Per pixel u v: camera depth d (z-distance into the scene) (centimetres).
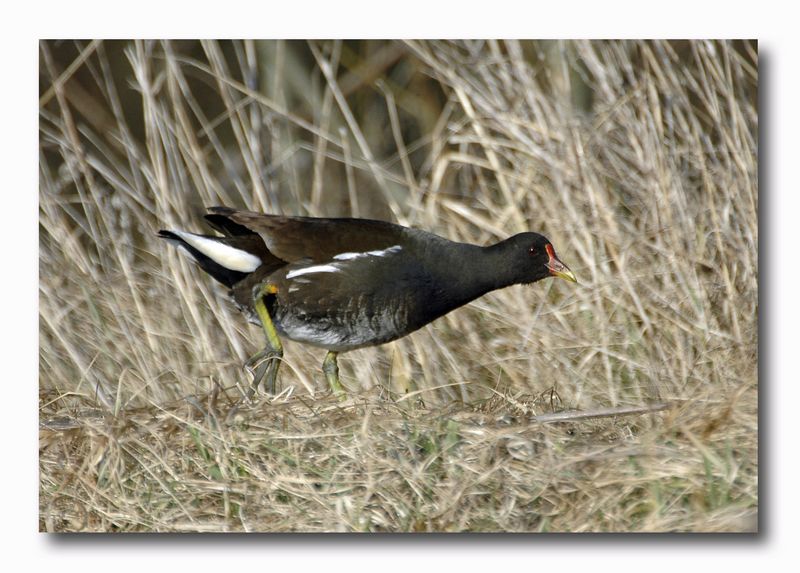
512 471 807
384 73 1814
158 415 886
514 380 1083
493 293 1169
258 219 976
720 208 1098
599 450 818
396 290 975
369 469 809
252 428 863
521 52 1249
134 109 1650
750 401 849
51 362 1084
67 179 1262
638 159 1129
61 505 845
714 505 761
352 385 1137
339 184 1650
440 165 1234
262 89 1719
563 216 1157
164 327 1141
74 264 1167
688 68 1221
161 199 1176
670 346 1060
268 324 967
